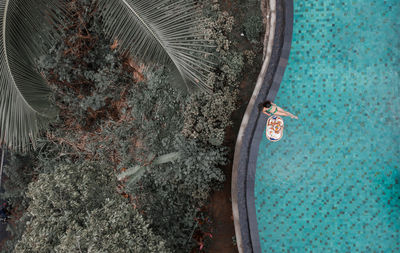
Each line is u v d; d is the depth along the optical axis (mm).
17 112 4574
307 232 8023
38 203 5973
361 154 7875
